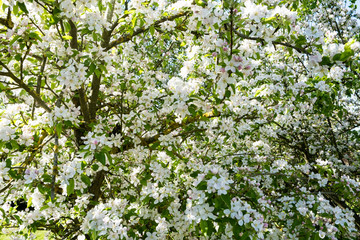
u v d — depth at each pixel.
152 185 2.84
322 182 3.48
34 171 2.31
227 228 2.35
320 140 6.67
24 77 3.03
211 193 2.19
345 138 6.92
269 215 3.09
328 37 3.71
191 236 2.82
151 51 5.37
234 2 1.85
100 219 2.33
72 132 3.55
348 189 3.37
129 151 3.51
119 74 3.69
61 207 2.94
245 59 2.22
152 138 3.52
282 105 3.65
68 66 2.36
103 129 3.19
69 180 2.21
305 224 2.87
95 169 2.37
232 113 3.38
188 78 3.37
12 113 2.61
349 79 3.56
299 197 3.25
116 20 3.42
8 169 2.32
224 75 2.23
